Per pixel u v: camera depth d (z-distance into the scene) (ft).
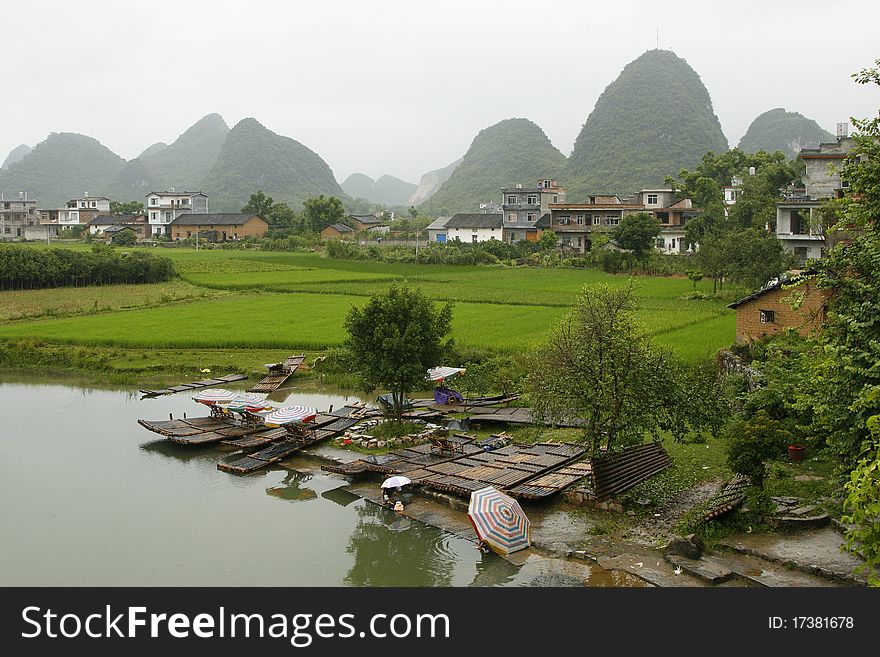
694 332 148.87
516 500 71.26
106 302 224.74
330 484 81.61
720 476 77.77
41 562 61.93
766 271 190.70
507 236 410.93
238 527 69.67
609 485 71.31
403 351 96.53
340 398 125.29
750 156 433.07
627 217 301.43
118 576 59.41
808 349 80.94
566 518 69.05
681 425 73.56
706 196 378.32
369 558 62.80
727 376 100.22
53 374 144.97
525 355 126.72
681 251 359.66
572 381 71.92
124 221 526.57
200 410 116.98
